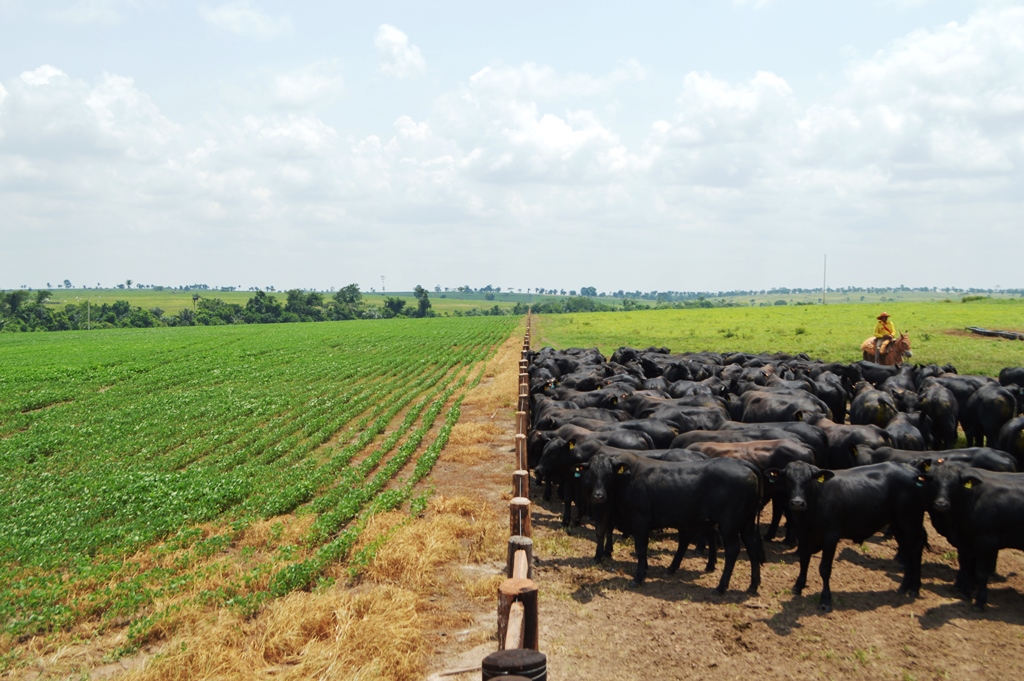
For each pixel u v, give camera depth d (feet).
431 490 50.60
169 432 78.48
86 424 83.92
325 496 49.75
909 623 30.96
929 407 60.03
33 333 325.01
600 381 77.20
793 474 33.60
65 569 37.22
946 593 34.42
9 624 29.78
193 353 181.16
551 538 43.32
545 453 47.44
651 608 32.68
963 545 33.73
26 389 117.08
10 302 431.02
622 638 29.55
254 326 348.38
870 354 99.50
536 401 67.51
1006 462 38.93
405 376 129.90
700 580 36.37
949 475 33.60
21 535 42.11
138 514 46.83
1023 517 31.27
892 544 41.60
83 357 172.35
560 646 28.78
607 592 34.60
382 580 34.86
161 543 41.42
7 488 55.83
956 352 123.65
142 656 27.84
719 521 34.88
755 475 34.81
